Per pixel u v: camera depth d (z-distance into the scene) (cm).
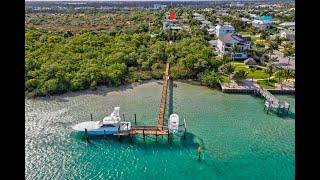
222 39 7538
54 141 3656
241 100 5066
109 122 3784
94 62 6009
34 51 5906
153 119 4284
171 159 3309
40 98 4966
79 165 3195
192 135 3816
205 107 4744
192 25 10869
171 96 5209
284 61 6781
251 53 7162
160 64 6550
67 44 6638
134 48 6988
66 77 5294
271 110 4581
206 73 5944
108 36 7756
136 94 5300
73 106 4716
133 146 3566
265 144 3603
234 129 3994
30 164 3183
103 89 5484
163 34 8494
